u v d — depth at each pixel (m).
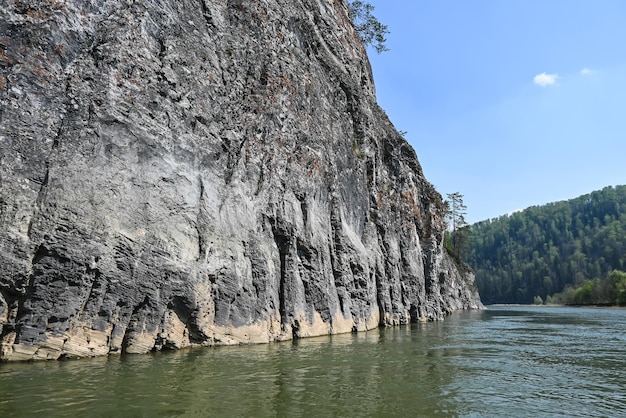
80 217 13.34
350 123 34.50
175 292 15.69
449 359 17.53
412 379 13.34
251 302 19.06
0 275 11.57
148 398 9.55
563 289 156.25
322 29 35.06
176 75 18.08
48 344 12.33
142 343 14.63
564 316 58.91
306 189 24.61
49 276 12.46
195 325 16.48
